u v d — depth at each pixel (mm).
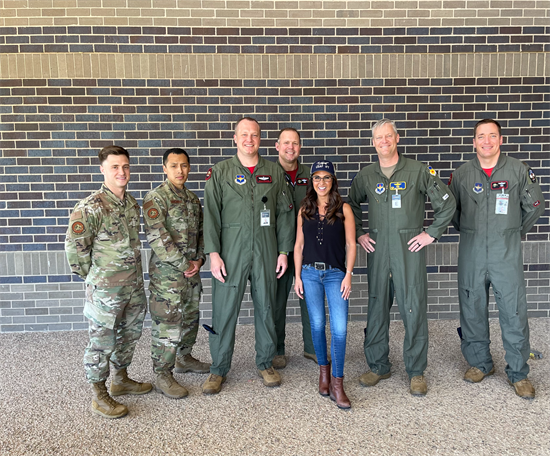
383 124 2945
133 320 2867
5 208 4227
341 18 4168
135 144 4234
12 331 4285
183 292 3012
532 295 4445
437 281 4422
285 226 3176
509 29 4219
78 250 2559
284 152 3285
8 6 4047
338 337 2805
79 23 4078
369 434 2525
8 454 2359
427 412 2760
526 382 2992
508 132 4324
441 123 4301
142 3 4078
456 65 4246
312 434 2531
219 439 2490
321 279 2855
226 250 3066
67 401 2926
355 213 3326
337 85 4238
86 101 4164
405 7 4172
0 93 4133
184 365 3365
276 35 4168
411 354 3049
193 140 4254
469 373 3184
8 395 3006
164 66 4156
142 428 2604
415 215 3025
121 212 2703
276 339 3201
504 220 3047
